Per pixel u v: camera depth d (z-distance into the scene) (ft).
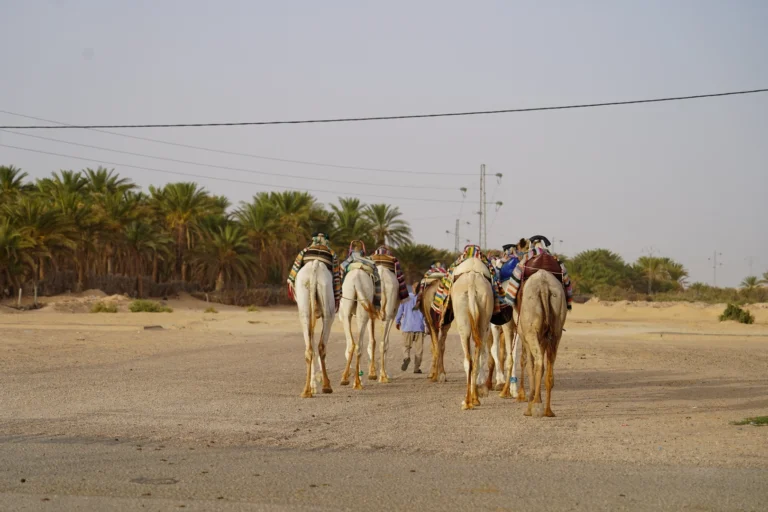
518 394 44.42
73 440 30.32
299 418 36.96
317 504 21.47
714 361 74.79
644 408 41.83
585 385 53.26
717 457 28.68
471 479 24.80
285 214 271.49
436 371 54.03
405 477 24.97
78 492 22.40
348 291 50.37
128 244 223.71
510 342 46.60
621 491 23.40
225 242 242.58
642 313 206.08
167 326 118.83
